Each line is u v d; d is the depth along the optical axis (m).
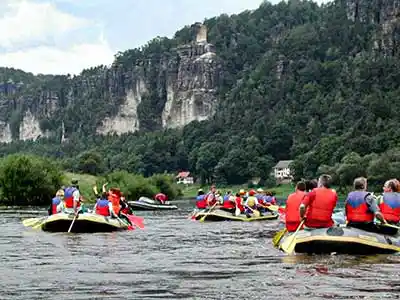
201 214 35.94
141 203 61.22
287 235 17.36
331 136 171.12
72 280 11.33
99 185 88.06
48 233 24.19
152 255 15.71
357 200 15.91
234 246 18.39
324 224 15.91
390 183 17.25
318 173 145.12
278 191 167.25
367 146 149.75
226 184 193.38
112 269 12.88
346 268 12.64
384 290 10.02
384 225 15.87
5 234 23.58
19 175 74.88
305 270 12.42
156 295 9.75
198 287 10.48
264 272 12.21
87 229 24.56
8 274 12.12
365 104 188.25
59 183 78.50
